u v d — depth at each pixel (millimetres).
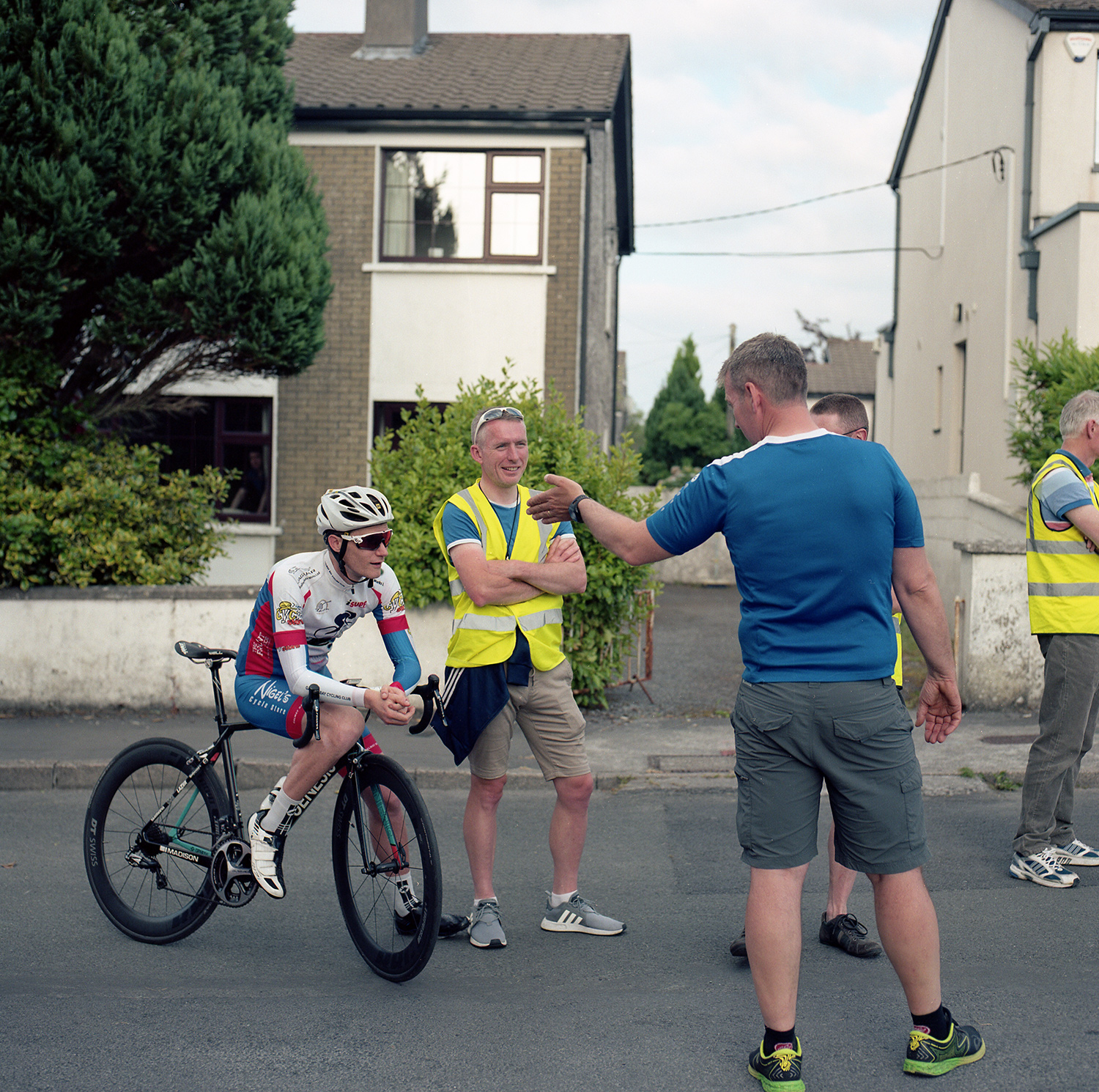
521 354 14766
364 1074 3242
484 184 14852
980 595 8945
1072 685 4996
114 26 8781
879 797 3096
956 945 4293
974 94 17203
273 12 10477
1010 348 15344
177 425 15047
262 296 9453
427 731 8438
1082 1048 3354
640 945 4418
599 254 15211
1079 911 4684
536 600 4383
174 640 8953
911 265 20969
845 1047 3383
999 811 6406
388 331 14875
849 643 3092
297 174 10234
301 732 3973
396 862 4012
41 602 8930
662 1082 3186
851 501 3098
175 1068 3287
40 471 9234
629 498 9086
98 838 4641
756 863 3148
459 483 8836
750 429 3361
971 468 17141
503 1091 3135
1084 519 4895
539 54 17406
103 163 8766
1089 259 13062
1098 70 14305
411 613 8992
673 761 7527
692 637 13758
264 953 4363
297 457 14992
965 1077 3172
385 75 16203
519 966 4188
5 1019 3658
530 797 6887
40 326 8703
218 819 4316
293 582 3955
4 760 7355
